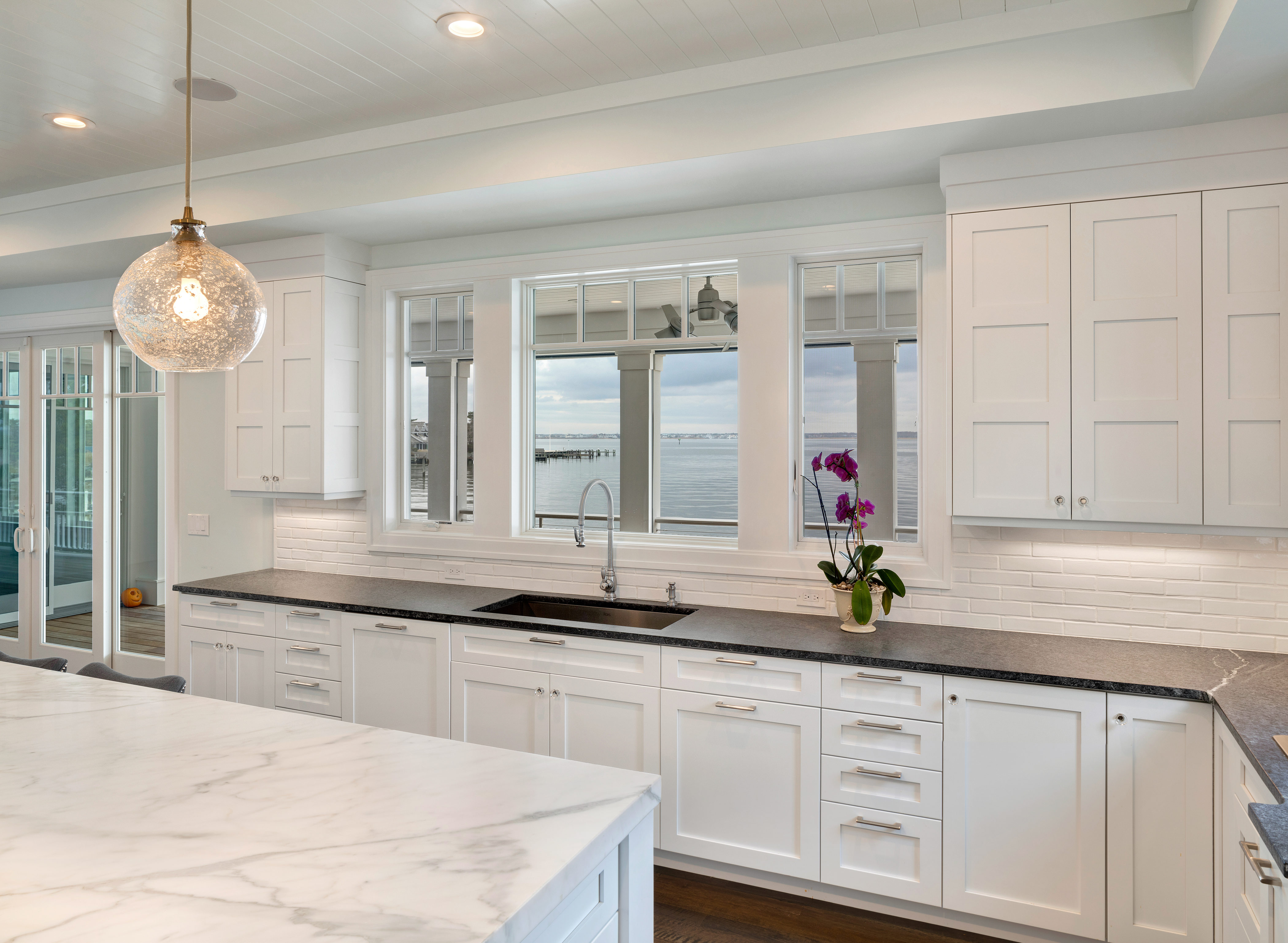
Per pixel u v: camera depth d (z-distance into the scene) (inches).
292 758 69.0
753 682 109.2
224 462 179.5
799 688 106.7
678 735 113.6
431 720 130.6
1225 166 95.5
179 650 175.8
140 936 42.5
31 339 206.1
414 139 127.1
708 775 111.9
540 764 68.1
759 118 106.7
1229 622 106.6
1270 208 93.8
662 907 107.7
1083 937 94.4
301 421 153.2
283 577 164.2
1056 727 94.8
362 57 106.3
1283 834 56.9
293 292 153.6
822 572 123.6
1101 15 90.5
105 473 196.2
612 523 146.1
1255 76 84.6
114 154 140.3
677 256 135.9
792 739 107.3
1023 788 96.3
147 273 69.2
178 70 109.7
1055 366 102.8
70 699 86.4
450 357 162.6
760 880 112.2
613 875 59.1
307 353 152.3
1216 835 87.2
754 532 132.0
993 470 106.0
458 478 162.6
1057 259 102.7
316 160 135.0
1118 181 99.9
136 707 83.5
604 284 148.4
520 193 125.9
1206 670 96.3
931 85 98.2
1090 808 93.2
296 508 172.1
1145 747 90.7
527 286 153.9
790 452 130.6
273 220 140.9
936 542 121.0
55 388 204.1
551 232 146.3
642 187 122.6
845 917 105.3
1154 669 97.0
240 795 61.0
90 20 96.7
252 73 110.2
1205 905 88.4
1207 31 81.8
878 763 102.8
